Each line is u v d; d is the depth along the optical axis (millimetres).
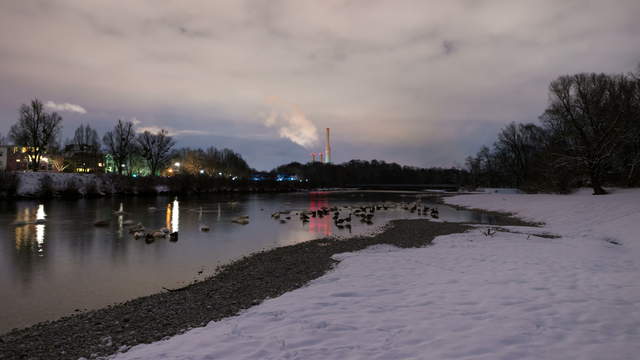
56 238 30578
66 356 9391
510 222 40188
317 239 29250
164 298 14734
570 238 24844
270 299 12562
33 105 86750
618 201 35000
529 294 10789
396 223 39875
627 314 8812
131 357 8016
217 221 44031
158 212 54469
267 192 160250
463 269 14906
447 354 6953
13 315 13836
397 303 10562
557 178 56281
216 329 9328
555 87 50062
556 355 6750
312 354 7234
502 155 108375
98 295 16141
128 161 127438
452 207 64812
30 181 75562
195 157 151625
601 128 46031
